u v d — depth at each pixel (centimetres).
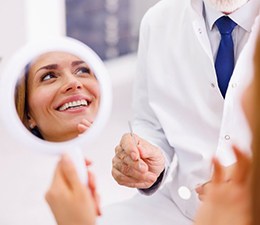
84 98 68
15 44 315
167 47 124
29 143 66
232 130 106
